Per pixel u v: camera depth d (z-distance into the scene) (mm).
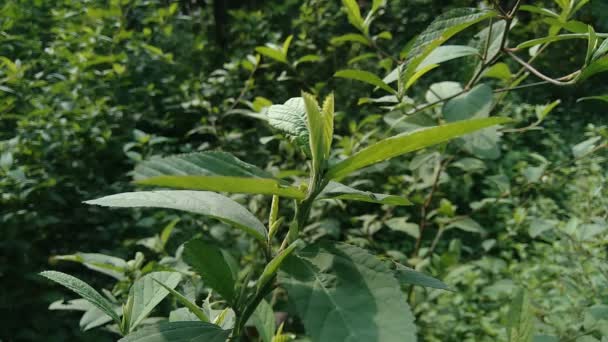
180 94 6129
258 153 5145
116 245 4059
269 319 1023
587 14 7086
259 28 8039
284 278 628
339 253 649
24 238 3596
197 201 722
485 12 1255
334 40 2152
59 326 3500
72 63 5246
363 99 1726
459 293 3924
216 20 9500
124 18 6855
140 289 1062
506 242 4707
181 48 7934
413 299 3121
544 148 6547
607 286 2607
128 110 5438
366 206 4715
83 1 7234
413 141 629
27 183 3678
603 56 1175
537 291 3764
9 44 5715
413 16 8289
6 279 3438
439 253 4688
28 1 6973
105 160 4730
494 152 1576
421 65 1412
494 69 1759
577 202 4621
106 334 3484
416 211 4801
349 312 584
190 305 833
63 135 4316
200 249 768
